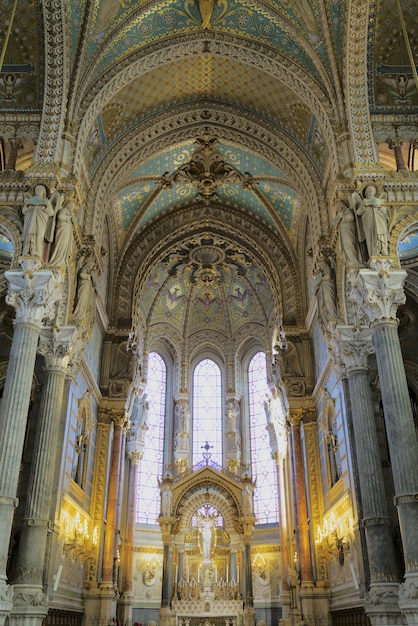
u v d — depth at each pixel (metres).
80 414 20.28
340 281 17.75
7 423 13.22
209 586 27.81
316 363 24.11
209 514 29.64
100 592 20.84
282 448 29.00
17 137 17.22
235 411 33.97
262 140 22.00
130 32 18.45
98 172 20.41
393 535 15.59
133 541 27.98
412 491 12.74
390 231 15.71
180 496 29.58
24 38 17.44
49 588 15.16
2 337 18.36
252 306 34.84
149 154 22.30
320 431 23.06
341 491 19.11
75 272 17.91
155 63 19.33
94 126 19.69
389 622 13.77
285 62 18.72
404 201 16.14
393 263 15.16
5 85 17.61
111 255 25.91
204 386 35.50
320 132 19.77
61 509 17.02
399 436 13.31
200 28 19.16
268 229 26.95
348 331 16.98
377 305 14.64
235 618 26.50
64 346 16.62
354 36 17.23
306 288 25.67
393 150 18.28
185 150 24.08
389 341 14.30
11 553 15.08
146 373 32.00
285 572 26.95
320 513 22.34
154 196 25.83
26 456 16.56
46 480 15.19
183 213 27.22
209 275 33.25
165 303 34.59
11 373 13.75
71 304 17.31
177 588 28.08
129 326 25.58
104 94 18.47
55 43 17.08
